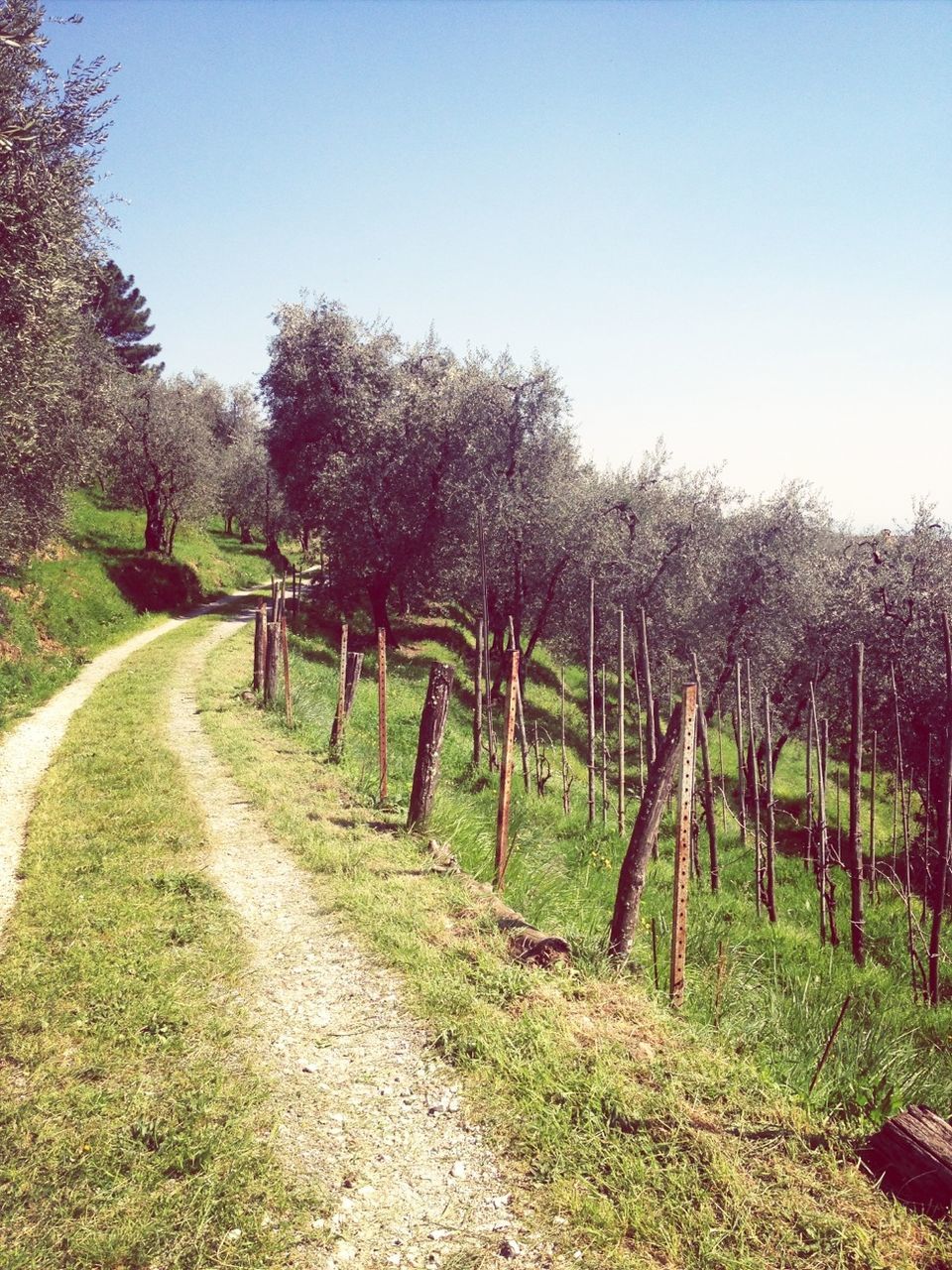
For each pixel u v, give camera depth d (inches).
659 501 1077.8
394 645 1461.6
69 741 546.0
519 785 648.4
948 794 391.5
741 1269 136.1
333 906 283.6
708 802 507.8
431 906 283.7
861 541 903.1
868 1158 160.4
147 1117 174.2
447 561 1333.7
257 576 2177.7
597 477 1195.3
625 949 247.6
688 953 331.6
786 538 978.1
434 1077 191.9
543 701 1233.4
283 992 231.1
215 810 397.1
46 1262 136.3
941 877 388.8
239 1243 142.2
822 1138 168.7
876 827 818.2
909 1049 245.1
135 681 793.6
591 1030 206.1
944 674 745.0
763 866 536.1
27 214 464.1
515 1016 212.8
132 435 1636.3
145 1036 205.0
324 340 1481.3
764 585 976.3
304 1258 140.1
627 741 1096.8
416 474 1311.5
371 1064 197.9
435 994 223.5
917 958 418.6
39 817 382.3
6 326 497.0
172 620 1359.5
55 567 1190.9
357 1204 153.5
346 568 1398.9
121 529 1740.9
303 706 671.1
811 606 928.9
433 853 338.3
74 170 498.9
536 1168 161.6
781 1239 141.8
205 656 977.5
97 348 1088.8
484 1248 142.8
